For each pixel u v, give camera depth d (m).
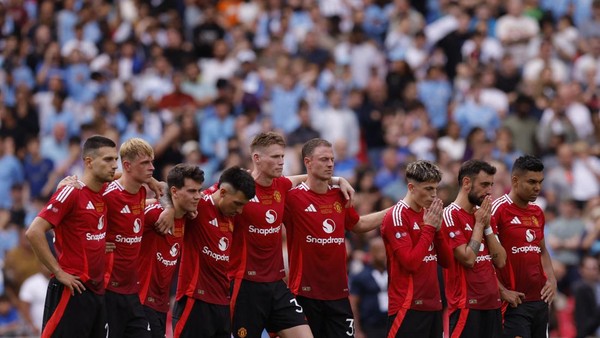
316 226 47.22
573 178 82.88
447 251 46.94
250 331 46.75
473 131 82.25
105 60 98.81
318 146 46.97
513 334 48.31
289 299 47.19
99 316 44.44
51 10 105.06
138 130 87.25
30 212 78.81
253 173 47.19
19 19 105.69
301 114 85.69
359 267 64.06
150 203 46.19
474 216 47.62
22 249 69.56
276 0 106.81
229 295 46.88
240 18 109.75
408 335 46.34
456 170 76.25
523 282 48.38
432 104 92.69
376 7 106.25
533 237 48.56
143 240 46.12
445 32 102.81
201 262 46.31
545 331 49.00
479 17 102.06
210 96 92.94
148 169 45.00
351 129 89.12
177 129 84.06
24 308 68.06
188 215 45.97
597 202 79.12
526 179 48.06
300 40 101.19
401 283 46.59
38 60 99.75
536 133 87.44
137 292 45.62
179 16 108.06
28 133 90.38
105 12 106.69
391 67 94.62
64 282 43.25
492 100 92.56
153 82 94.62
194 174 45.25
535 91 93.12
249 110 89.06
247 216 46.56
